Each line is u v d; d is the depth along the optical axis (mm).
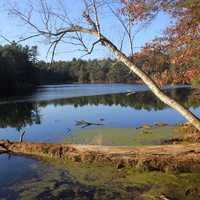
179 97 48125
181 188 12672
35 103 56719
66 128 29266
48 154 17953
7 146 19609
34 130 28750
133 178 14141
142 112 40438
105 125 30391
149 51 11602
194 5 9539
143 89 92312
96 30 8047
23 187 13594
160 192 12273
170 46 11414
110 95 73750
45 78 155250
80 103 55719
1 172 15719
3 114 41812
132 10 9500
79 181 14086
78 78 170375
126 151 16391
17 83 93625
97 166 16031
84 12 8031
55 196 12539
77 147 17719
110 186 13344
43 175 15117
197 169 14461
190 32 10867
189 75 11836
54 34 8102
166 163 14844
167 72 12078
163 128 26609
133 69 8055
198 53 11164
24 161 17562
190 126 24250
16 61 101875
